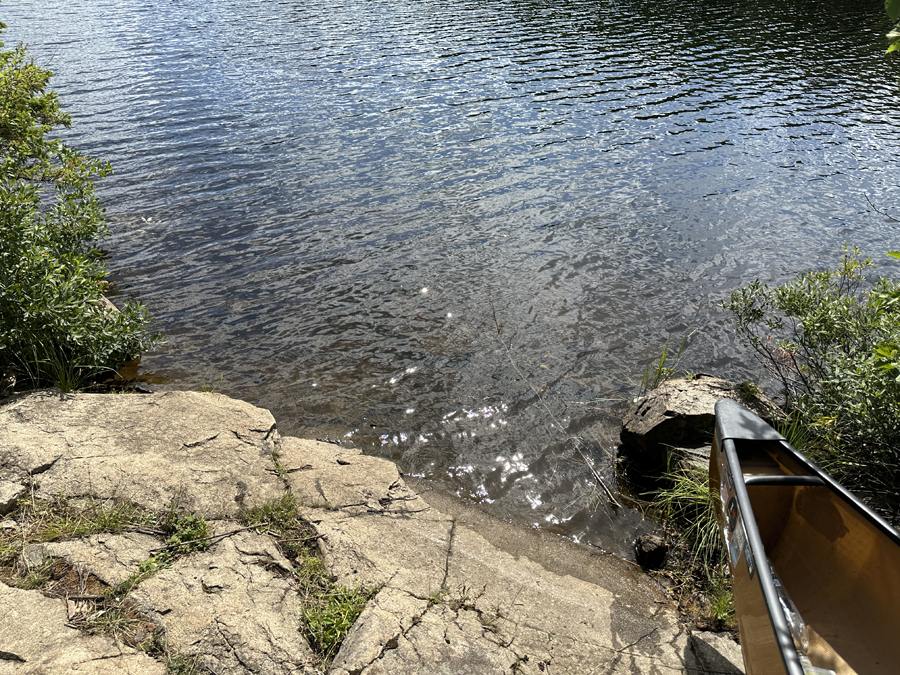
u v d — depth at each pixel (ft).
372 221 33.35
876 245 31.24
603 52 70.49
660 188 38.09
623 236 32.12
